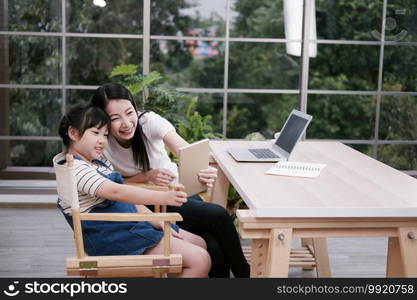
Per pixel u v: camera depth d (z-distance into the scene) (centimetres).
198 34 525
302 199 217
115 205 231
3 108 523
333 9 528
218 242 266
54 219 451
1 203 481
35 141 529
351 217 208
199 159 254
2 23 510
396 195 225
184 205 271
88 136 228
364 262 365
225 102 535
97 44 518
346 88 542
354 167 280
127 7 514
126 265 206
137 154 272
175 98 478
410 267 213
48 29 513
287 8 525
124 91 253
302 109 533
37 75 519
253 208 208
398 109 550
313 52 534
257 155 301
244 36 527
